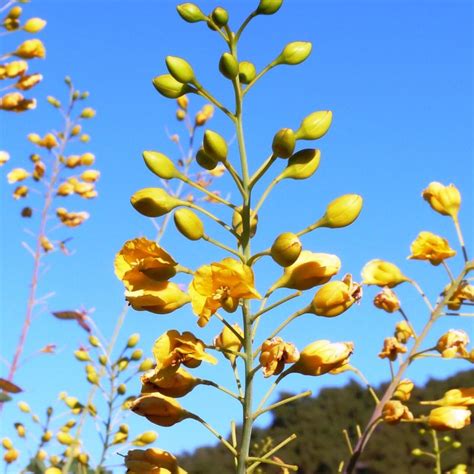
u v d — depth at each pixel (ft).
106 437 1.94
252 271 0.76
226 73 0.87
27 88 2.23
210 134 0.85
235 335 0.91
